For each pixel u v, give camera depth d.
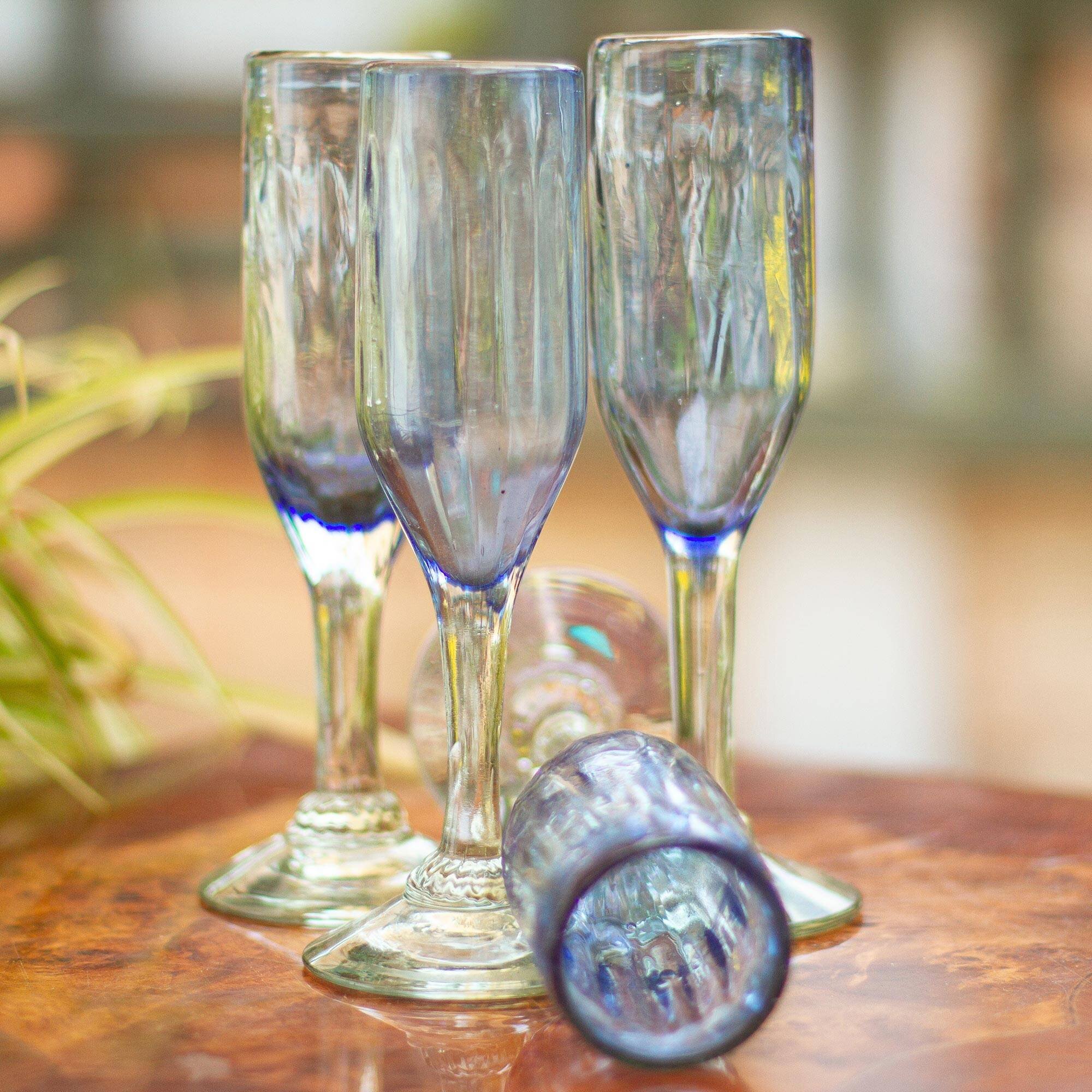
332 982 0.90
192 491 1.24
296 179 0.95
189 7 4.84
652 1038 0.83
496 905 0.91
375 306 0.87
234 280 4.95
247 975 0.91
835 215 4.91
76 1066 0.85
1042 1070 0.84
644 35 0.93
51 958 0.93
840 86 4.77
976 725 3.05
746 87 0.92
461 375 0.86
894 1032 0.87
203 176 4.93
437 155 0.86
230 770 1.19
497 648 0.90
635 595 1.02
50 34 4.89
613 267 0.93
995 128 4.72
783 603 3.96
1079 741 2.95
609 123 0.93
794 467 5.29
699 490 0.93
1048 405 4.96
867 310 4.98
